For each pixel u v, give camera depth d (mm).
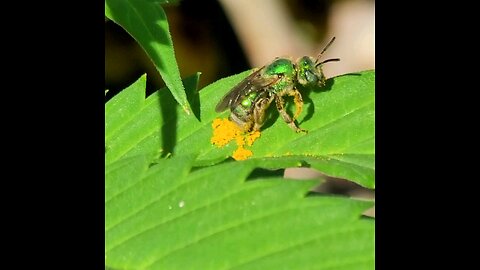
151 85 213
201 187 143
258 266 138
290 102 159
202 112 160
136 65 213
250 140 158
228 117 159
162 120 160
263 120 158
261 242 139
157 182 145
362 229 137
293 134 157
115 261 143
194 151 159
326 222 138
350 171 150
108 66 212
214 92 161
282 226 139
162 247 142
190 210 143
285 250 138
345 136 155
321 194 140
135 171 146
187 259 141
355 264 136
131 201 146
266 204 140
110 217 145
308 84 158
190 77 162
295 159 151
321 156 154
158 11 151
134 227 144
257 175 154
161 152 158
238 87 160
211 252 140
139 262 142
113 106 161
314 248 138
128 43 213
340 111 156
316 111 157
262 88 158
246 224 140
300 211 139
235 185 142
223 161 157
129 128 160
